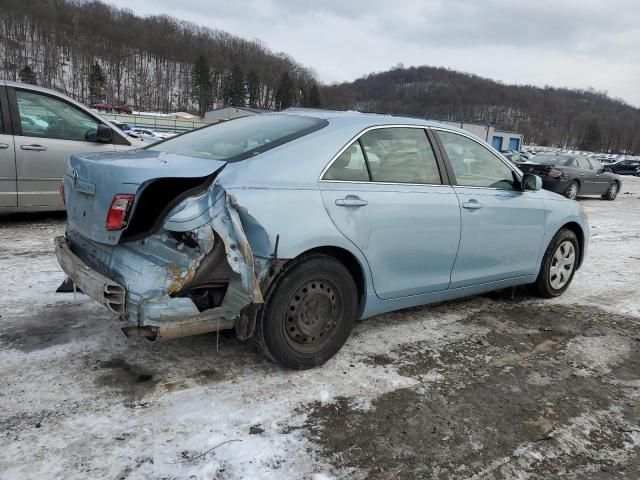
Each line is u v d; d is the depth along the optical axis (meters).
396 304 3.70
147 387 2.91
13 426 2.49
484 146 4.27
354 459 2.47
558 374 3.51
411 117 3.90
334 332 3.30
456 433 2.74
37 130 6.26
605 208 14.32
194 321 2.71
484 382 3.31
